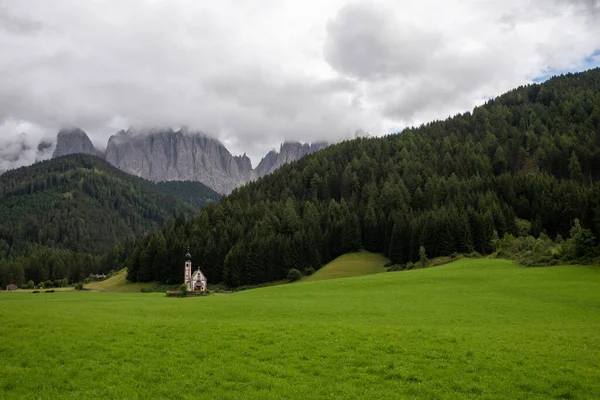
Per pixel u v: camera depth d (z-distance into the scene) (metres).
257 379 20.78
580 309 45.16
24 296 91.94
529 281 63.81
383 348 26.41
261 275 136.38
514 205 152.75
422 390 19.94
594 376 21.75
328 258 152.62
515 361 24.33
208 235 157.62
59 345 25.55
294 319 40.50
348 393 19.39
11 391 18.80
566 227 134.12
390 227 148.75
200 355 24.61
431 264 116.81
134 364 22.84
